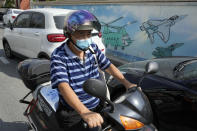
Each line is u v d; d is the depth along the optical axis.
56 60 1.64
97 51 1.92
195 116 2.26
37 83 2.60
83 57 1.73
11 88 4.69
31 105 2.74
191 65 2.81
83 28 1.58
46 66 2.66
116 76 1.97
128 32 7.13
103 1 7.93
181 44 5.55
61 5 10.80
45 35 4.89
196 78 2.49
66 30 1.67
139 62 3.49
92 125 1.41
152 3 6.12
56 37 4.72
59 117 1.90
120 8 7.30
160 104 2.57
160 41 6.11
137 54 6.93
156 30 6.17
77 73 1.69
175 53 5.75
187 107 2.32
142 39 6.68
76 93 1.73
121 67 3.54
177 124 2.44
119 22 7.45
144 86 2.74
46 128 2.21
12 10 16.98
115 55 7.87
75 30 1.59
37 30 5.23
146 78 2.78
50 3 12.05
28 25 5.72
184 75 2.61
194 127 2.29
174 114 2.45
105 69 1.99
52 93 2.40
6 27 7.04
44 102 2.31
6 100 4.09
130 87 1.89
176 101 2.42
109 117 1.63
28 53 5.77
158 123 2.62
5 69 6.05
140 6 6.54
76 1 9.55
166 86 2.53
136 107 1.69
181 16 5.45
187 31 5.37
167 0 5.69
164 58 3.40
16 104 3.94
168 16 5.78
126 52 7.35
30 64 2.67
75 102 1.55
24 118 3.48
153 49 6.37
